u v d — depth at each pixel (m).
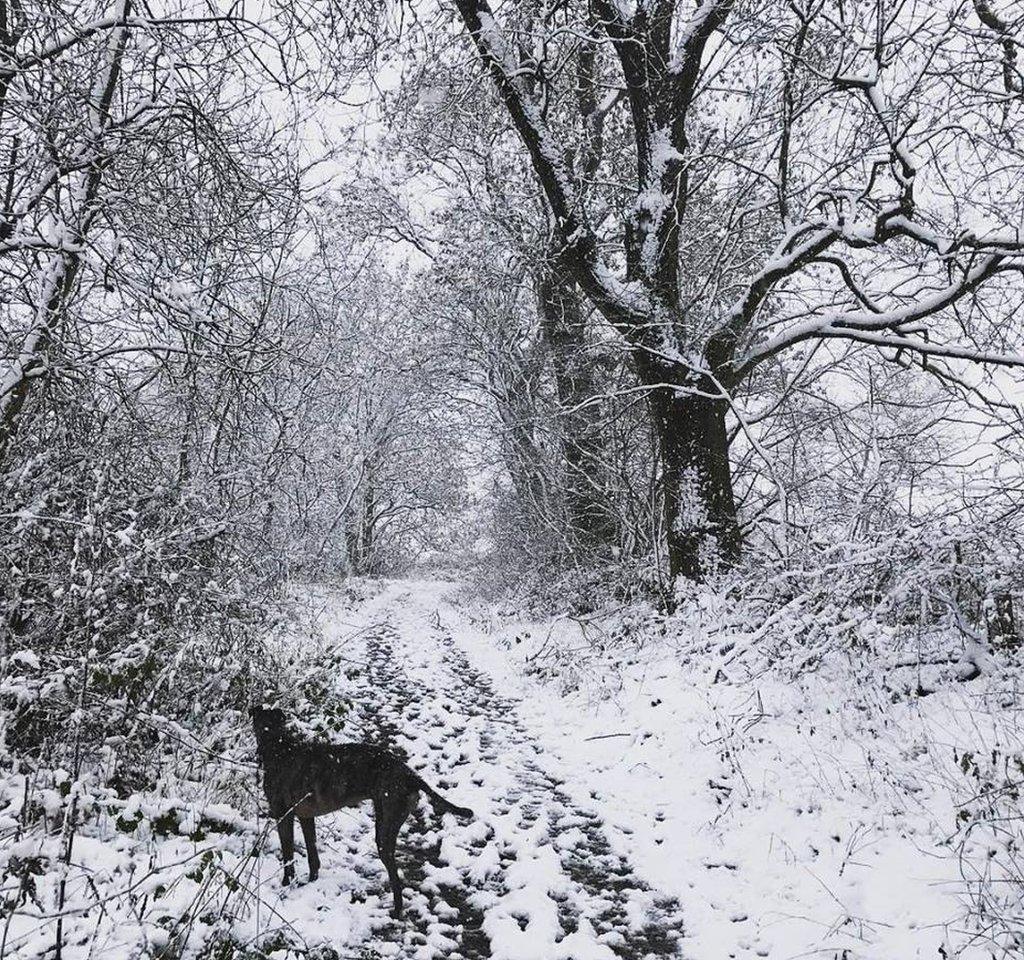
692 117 14.70
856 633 7.20
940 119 9.72
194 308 6.66
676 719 8.11
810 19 10.03
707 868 5.41
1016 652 7.04
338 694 8.59
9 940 3.78
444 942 4.52
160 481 7.54
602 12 11.83
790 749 6.75
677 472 11.75
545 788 7.27
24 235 6.65
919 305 9.80
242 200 7.98
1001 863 4.61
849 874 4.98
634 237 12.09
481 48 11.61
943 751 5.98
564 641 13.33
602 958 4.36
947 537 7.09
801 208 12.43
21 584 5.85
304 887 5.00
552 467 18.09
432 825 6.39
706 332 12.00
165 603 6.60
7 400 6.68
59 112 6.59
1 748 5.23
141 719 5.94
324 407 18.55
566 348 16.44
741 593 9.88
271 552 9.62
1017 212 10.09
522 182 15.88
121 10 6.94
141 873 4.51
